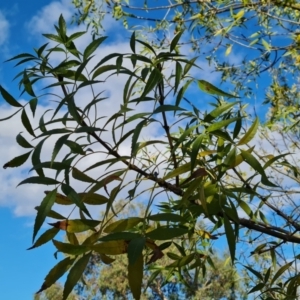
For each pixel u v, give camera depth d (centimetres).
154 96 112
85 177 99
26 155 107
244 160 104
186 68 116
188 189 101
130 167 106
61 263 88
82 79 111
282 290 148
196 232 150
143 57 105
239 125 107
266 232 138
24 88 111
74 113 97
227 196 106
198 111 115
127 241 83
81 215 100
